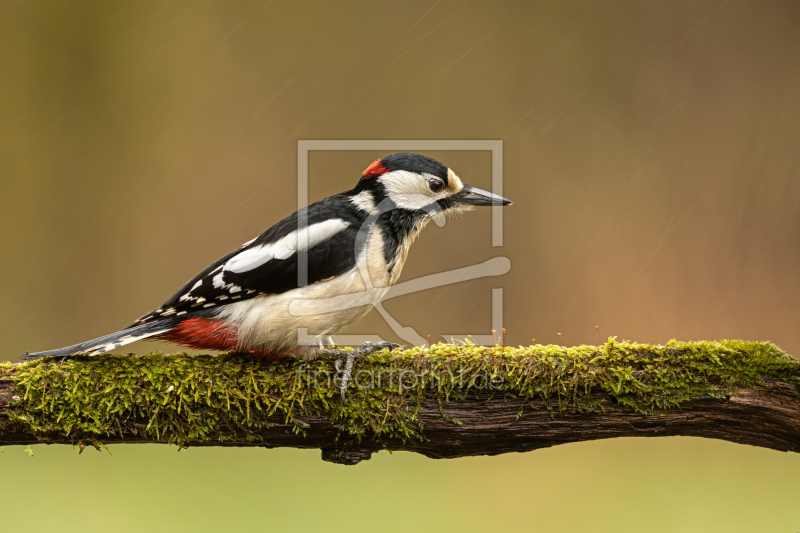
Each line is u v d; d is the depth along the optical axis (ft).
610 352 19.54
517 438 19.56
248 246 19.63
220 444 19.56
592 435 19.54
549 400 19.54
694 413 19.53
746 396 19.52
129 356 19.54
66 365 19.52
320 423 19.54
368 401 19.54
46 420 19.51
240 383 19.53
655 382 19.53
